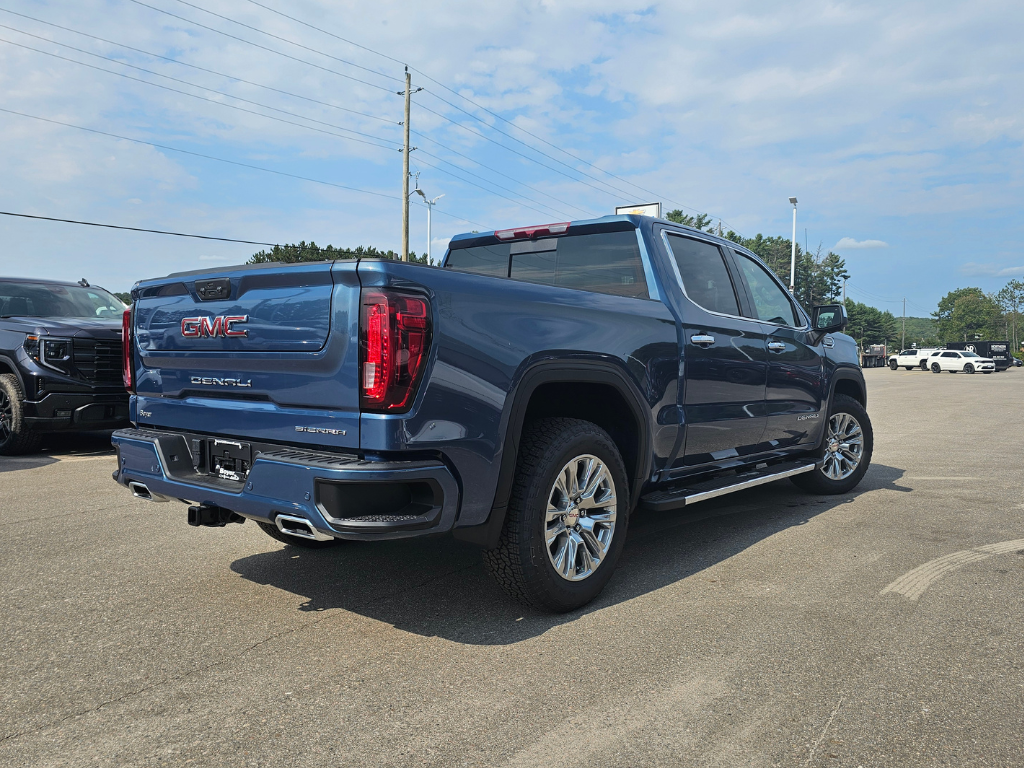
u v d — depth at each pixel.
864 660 2.84
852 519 5.19
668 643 3.00
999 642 3.01
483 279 3.03
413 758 2.17
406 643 3.01
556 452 3.21
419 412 2.73
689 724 2.36
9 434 7.64
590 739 2.27
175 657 2.88
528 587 3.16
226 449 3.24
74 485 6.20
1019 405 16.62
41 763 2.15
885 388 24.84
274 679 2.69
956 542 4.57
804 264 91.50
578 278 4.49
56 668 2.78
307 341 2.85
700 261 4.57
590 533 3.42
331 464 2.69
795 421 5.28
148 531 4.73
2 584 3.72
